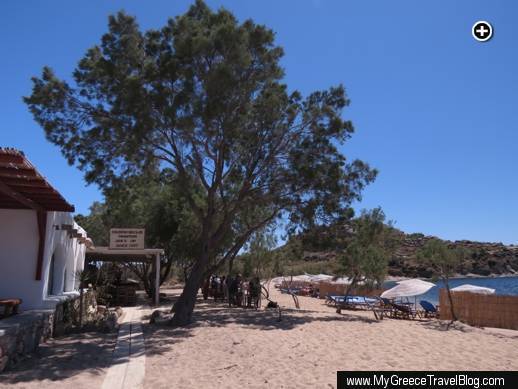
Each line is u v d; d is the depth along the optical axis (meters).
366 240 19.97
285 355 9.71
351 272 20.30
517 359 9.95
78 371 8.29
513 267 122.62
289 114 16.14
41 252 11.77
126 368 8.61
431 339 12.48
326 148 16.33
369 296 30.05
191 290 15.12
